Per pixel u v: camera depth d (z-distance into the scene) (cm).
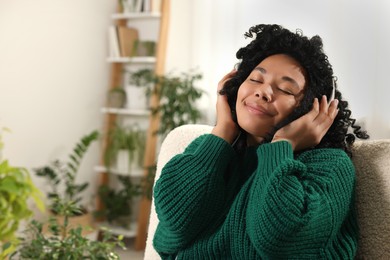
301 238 107
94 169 408
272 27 126
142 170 376
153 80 356
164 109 347
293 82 121
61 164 387
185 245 122
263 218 107
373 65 297
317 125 120
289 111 121
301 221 105
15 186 277
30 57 364
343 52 307
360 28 301
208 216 121
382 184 117
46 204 374
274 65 122
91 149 405
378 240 116
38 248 172
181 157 125
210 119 357
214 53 355
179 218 120
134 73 377
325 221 110
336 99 125
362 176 122
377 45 296
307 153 120
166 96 346
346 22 305
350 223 118
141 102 380
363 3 300
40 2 367
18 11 356
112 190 390
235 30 346
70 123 391
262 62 125
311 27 318
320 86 122
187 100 342
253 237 109
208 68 358
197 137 146
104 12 405
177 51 374
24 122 363
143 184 385
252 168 129
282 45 124
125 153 373
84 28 393
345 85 306
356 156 125
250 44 131
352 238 117
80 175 398
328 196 112
